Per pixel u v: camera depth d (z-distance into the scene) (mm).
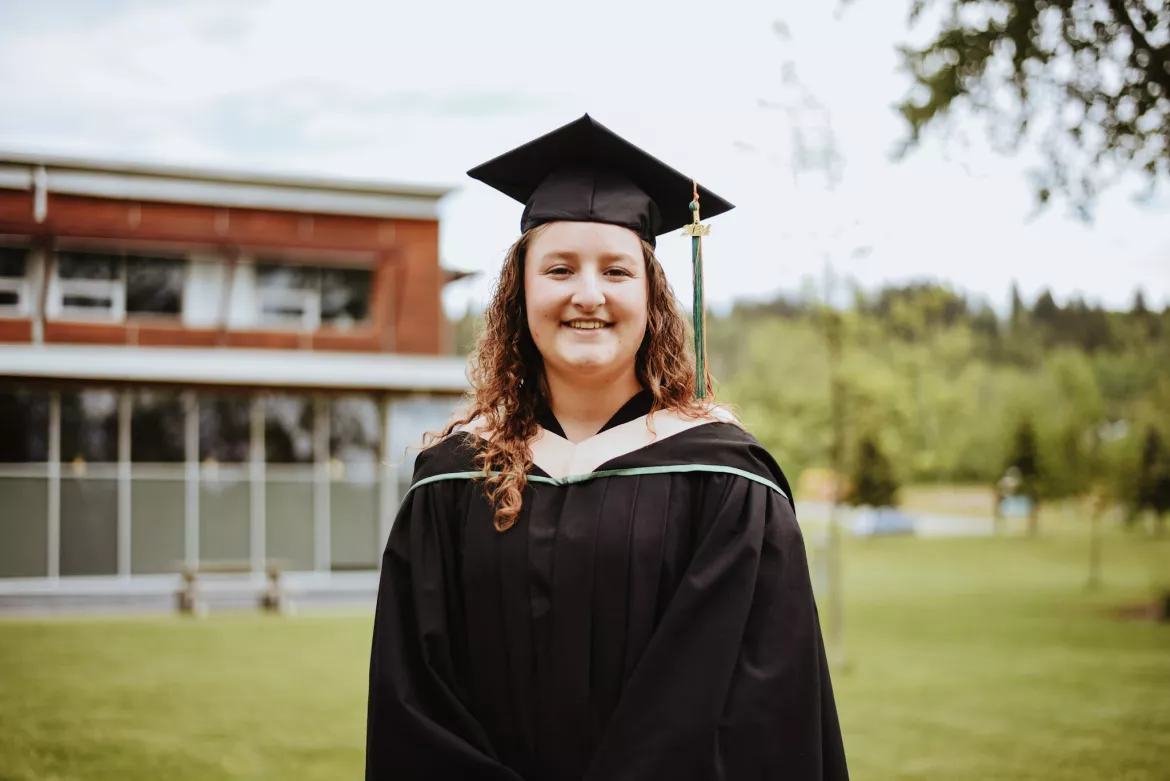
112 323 24703
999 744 9172
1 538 22906
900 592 25125
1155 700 11227
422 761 2355
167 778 8023
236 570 20953
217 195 25719
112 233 24172
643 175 2809
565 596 2420
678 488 2510
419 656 2506
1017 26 11477
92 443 23562
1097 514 26578
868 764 8438
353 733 9648
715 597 2381
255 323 25656
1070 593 24375
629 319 2559
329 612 20859
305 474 24938
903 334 18203
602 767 2271
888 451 19891
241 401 24594
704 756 2273
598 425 2652
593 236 2578
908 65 12203
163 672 12992
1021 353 76938
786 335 17312
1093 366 57594
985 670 13352
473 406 2771
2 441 23031
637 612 2412
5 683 12164
